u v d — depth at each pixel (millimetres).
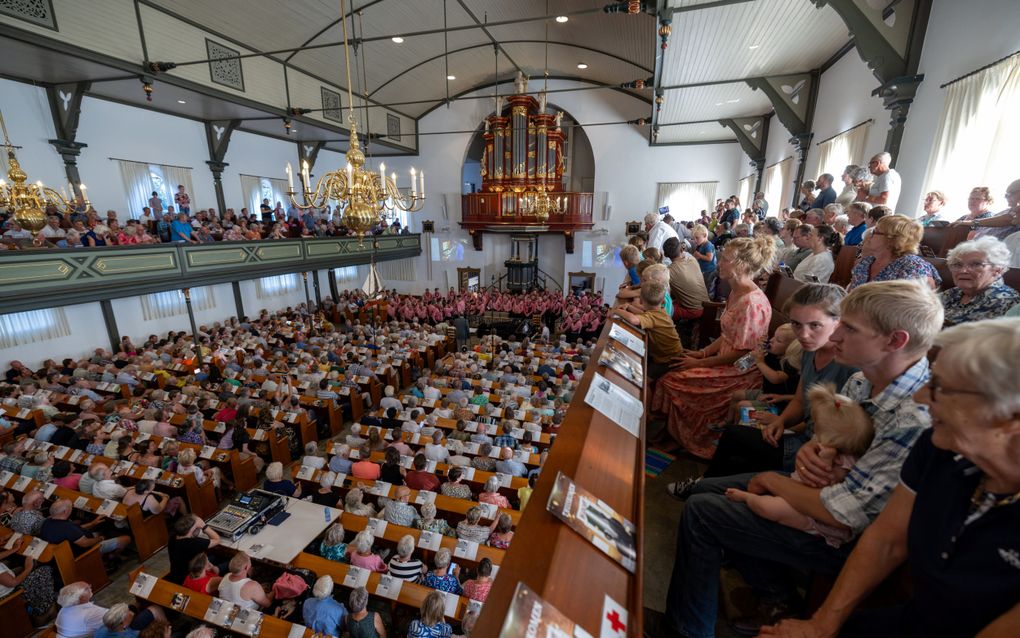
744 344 2766
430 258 20562
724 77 8375
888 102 5465
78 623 3578
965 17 4398
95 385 8656
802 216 5855
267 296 15750
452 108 18547
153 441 6344
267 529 4457
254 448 6746
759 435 2203
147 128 11453
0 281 7734
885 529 1077
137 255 9812
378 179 4566
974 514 868
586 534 905
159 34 8828
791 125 8523
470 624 3461
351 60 13016
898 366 1306
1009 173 3879
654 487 2602
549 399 7602
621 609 773
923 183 4965
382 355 10164
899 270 2420
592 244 18688
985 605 833
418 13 11469
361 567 4031
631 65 14156
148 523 5188
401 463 5641
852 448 1358
